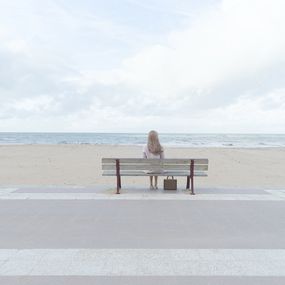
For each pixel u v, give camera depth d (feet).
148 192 28.81
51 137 356.38
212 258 14.97
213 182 42.63
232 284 12.64
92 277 13.12
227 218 21.07
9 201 25.21
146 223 19.95
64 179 44.68
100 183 40.81
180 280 12.91
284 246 16.51
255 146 178.09
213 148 140.77
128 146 151.84
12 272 13.57
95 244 16.60
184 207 23.67
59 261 14.60
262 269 13.92
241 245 16.58
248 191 29.63
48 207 23.49
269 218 21.16
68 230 18.66
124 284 12.57
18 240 17.15
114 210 22.79
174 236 17.78
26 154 94.73
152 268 13.92
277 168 63.05
